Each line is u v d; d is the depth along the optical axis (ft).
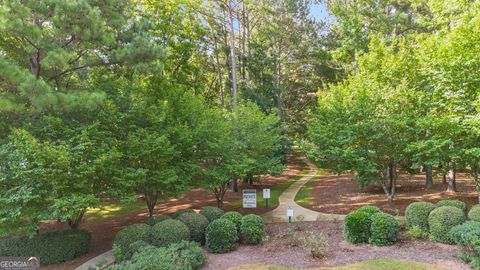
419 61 36.68
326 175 70.95
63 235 26.20
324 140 37.35
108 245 29.17
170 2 52.03
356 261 22.33
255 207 40.32
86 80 37.17
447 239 24.27
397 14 58.29
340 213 36.40
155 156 30.19
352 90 39.93
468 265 20.71
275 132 48.08
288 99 90.43
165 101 32.60
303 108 89.92
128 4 34.09
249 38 76.38
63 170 23.84
